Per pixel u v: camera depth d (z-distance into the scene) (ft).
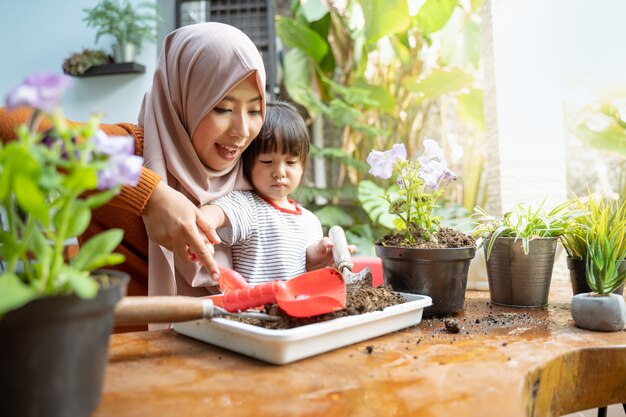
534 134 8.07
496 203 8.39
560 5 8.75
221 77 3.04
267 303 2.18
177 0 8.75
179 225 2.52
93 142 1.26
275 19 9.82
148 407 1.42
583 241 2.89
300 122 3.65
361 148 11.39
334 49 11.07
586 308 2.35
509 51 8.14
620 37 8.53
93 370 1.34
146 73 8.20
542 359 1.86
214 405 1.44
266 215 3.50
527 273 2.92
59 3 8.43
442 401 1.47
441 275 2.66
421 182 2.93
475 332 2.33
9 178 1.17
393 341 2.16
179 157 3.28
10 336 1.16
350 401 1.48
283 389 1.57
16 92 1.11
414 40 10.68
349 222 10.43
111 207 3.16
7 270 1.27
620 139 8.63
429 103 10.98
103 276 1.59
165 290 3.08
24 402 1.19
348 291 2.42
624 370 2.03
